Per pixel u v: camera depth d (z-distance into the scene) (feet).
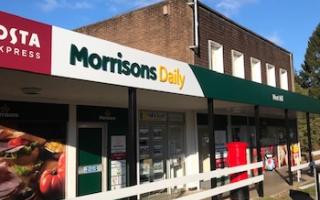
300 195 25.27
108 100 36.17
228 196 41.42
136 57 26.73
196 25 50.78
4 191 30.17
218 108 52.80
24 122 31.86
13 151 30.96
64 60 21.57
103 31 60.85
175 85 30.63
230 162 39.68
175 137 48.39
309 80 201.05
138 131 42.78
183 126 49.93
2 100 30.48
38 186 32.50
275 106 48.85
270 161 67.36
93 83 26.16
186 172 49.24
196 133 51.19
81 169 36.04
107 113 38.93
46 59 20.63
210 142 36.04
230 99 38.32
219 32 56.34
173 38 52.39
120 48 25.38
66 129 35.04
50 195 33.30
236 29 61.26
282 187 49.16
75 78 22.13
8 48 18.95
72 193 34.94
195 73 33.27
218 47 56.24
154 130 45.16
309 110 61.57
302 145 121.60
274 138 75.10
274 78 74.84
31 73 21.06
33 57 20.01
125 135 40.70
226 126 58.70
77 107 36.09
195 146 50.80
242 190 38.78
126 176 40.19
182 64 31.65
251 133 66.03
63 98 34.06
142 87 27.17
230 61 58.70
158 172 45.09
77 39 22.35
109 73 24.43
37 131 32.81
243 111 60.44
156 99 37.19
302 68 203.82
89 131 37.17
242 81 41.06
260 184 42.70
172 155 47.60
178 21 52.13
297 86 165.37
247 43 64.54
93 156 37.29
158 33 53.93
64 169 34.53
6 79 24.40
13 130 31.12
